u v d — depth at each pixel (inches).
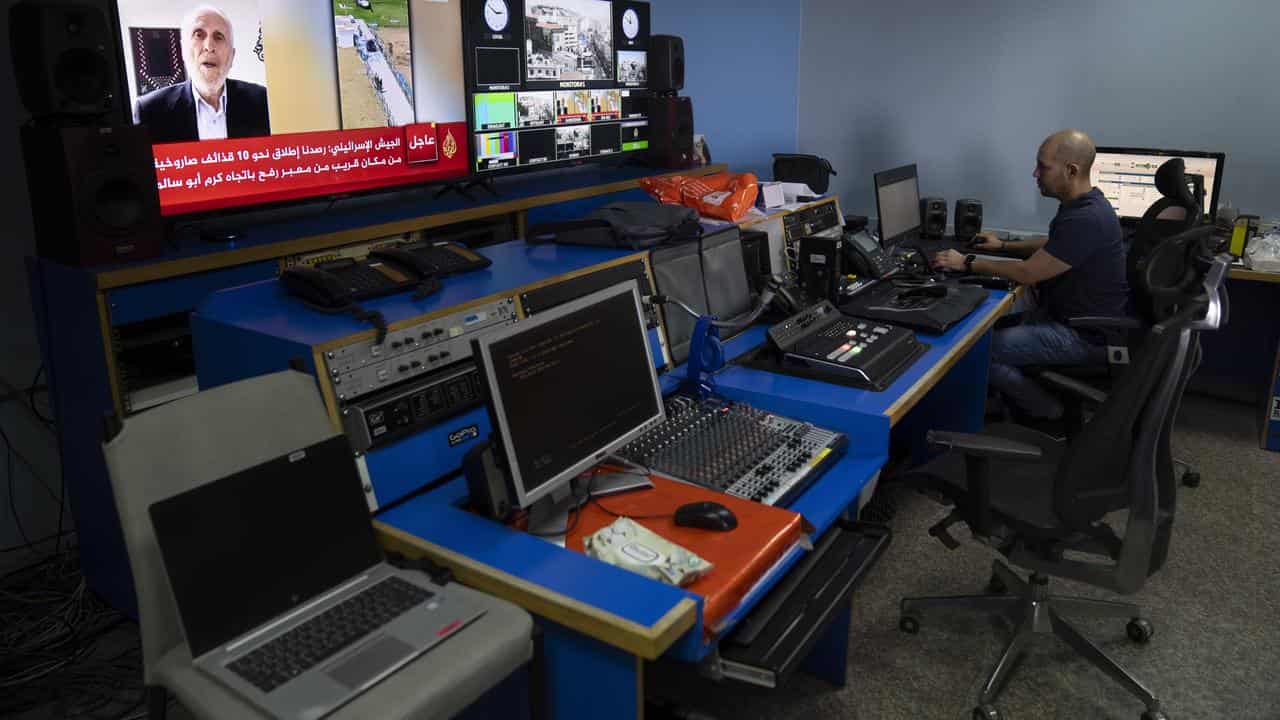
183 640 56.6
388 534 62.4
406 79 123.1
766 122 197.8
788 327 96.8
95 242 89.1
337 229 108.8
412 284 75.2
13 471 107.5
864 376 86.8
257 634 54.0
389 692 49.5
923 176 192.1
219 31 102.0
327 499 59.1
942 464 91.8
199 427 57.4
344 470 60.3
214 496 53.7
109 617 100.7
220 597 53.0
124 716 86.3
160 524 51.3
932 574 109.3
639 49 158.9
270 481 56.4
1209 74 159.2
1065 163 129.9
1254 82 155.8
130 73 94.8
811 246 112.2
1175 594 105.3
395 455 64.8
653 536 61.3
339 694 48.9
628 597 54.6
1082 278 130.6
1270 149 156.9
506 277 79.5
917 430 135.0
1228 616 100.9
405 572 59.8
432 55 125.6
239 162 106.3
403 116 123.7
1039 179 134.2
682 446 76.9
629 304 71.5
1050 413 130.6
